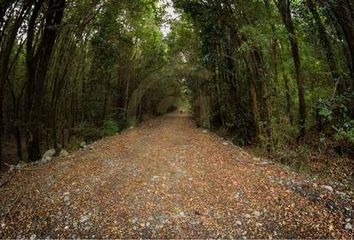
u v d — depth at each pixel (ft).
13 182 20.38
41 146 32.63
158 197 16.42
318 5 24.67
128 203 15.79
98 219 14.34
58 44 31.96
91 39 41.16
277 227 13.37
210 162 23.16
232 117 36.76
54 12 26.35
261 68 27.12
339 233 12.66
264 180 18.47
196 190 17.29
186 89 69.92
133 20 45.16
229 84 37.04
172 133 43.52
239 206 15.26
